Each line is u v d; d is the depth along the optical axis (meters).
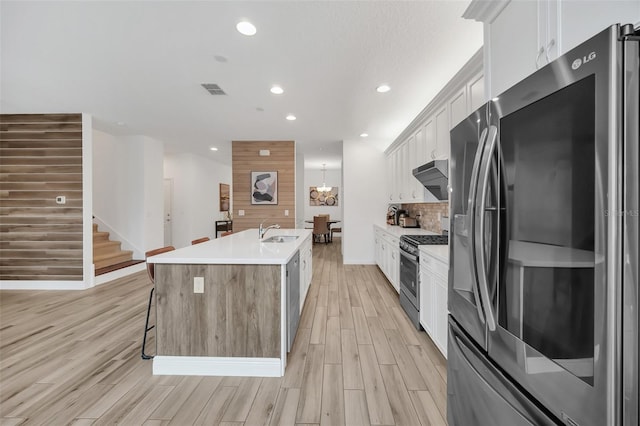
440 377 2.11
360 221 6.05
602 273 0.64
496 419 1.00
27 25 2.14
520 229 0.92
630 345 0.62
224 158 8.26
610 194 0.62
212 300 2.16
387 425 1.65
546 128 0.81
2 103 3.81
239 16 2.05
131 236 5.62
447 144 2.84
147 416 1.71
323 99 3.59
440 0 1.92
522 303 0.92
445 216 3.76
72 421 1.67
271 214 5.84
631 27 0.60
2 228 4.29
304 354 2.44
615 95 0.62
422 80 3.06
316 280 4.81
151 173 5.76
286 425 1.65
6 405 1.80
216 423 1.66
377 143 5.90
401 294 3.55
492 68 1.42
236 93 3.41
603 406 0.65
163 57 2.60
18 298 3.88
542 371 0.83
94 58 2.62
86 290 4.23
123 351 2.48
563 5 0.98
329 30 2.22
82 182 4.25
